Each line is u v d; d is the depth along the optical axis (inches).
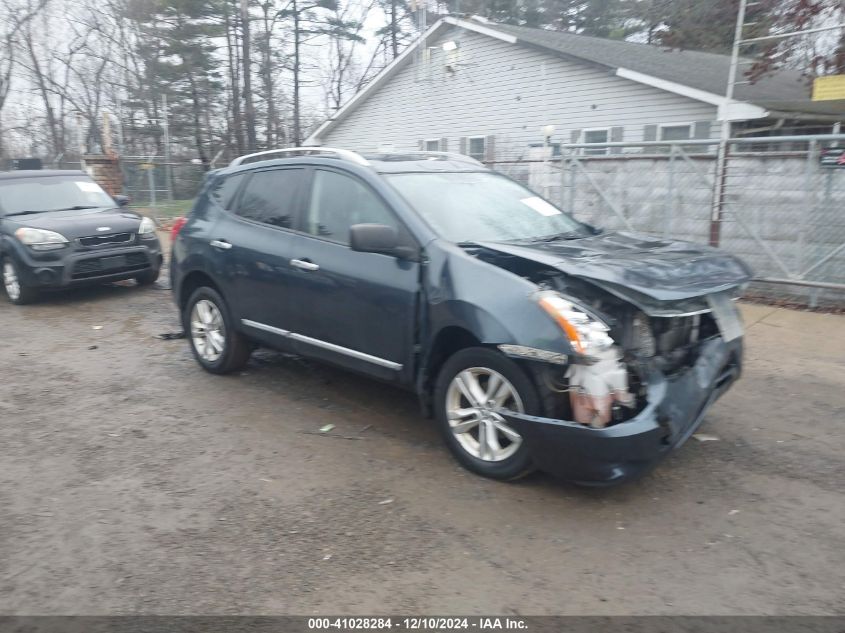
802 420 213.6
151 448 194.4
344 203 207.0
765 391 239.3
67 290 424.2
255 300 228.7
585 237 206.8
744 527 153.5
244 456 189.0
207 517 157.8
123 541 148.4
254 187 238.7
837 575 136.5
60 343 306.7
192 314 258.4
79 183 439.5
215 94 1443.2
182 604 128.1
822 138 335.3
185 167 842.2
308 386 244.2
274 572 137.5
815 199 343.0
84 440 200.1
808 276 350.0
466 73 775.1
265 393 237.8
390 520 156.1
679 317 170.4
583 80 668.7
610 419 153.6
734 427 208.2
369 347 196.1
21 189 415.5
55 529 153.1
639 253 179.3
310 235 213.0
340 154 216.4
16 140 1435.8
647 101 625.9
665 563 140.5
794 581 134.6
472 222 198.5
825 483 173.3
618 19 1360.7
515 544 146.9
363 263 195.2
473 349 169.8
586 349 151.1
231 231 238.1
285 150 239.1
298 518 157.2
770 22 526.0
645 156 400.8
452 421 177.6
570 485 171.5
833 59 503.5
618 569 138.5
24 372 264.5
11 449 194.2
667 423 154.3
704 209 384.2
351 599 129.5
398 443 196.7
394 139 879.7
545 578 135.6
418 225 187.2
